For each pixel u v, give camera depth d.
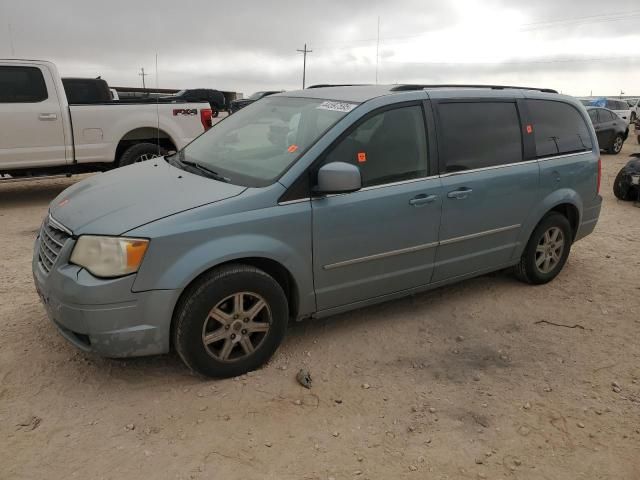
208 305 3.29
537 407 3.41
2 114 8.04
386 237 3.95
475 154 4.46
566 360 4.00
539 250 5.21
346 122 3.76
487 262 4.75
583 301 5.06
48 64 8.38
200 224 3.22
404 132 4.06
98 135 8.83
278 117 4.26
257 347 3.59
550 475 2.84
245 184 3.56
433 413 3.29
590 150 5.50
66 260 3.21
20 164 8.31
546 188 4.98
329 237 3.68
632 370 3.89
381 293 4.13
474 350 4.09
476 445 3.03
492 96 4.68
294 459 2.85
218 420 3.13
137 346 3.19
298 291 3.66
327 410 3.28
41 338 3.95
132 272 3.07
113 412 3.17
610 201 9.96
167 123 9.42
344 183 3.45
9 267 5.48
